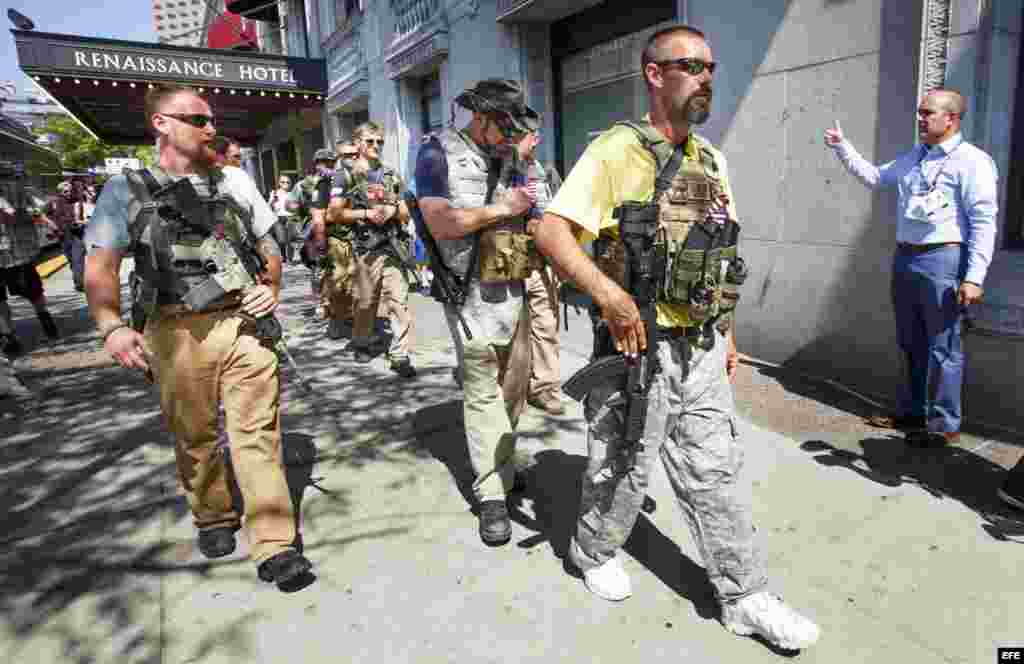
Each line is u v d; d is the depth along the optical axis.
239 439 2.45
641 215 1.84
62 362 5.77
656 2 5.52
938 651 1.99
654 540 2.62
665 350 1.94
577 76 6.79
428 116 10.05
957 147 3.03
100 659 2.10
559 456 3.41
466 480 3.21
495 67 7.25
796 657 1.99
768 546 2.53
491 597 2.33
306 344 5.98
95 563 2.62
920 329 3.32
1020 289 3.31
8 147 13.43
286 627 2.22
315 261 6.89
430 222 2.52
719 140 4.72
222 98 12.09
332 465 3.43
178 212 2.31
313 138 16.38
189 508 3.05
